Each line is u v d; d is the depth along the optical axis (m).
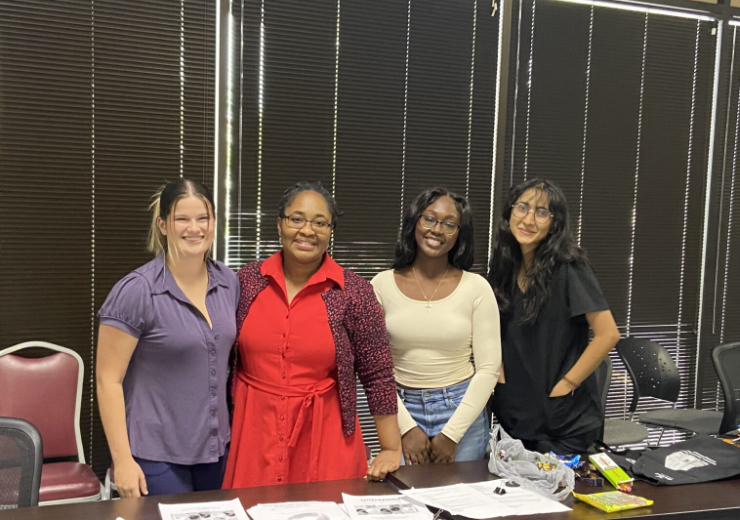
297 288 1.98
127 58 3.03
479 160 3.61
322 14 3.31
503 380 2.30
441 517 1.59
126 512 1.54
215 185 3.22
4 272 2.92
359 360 2.01
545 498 1.72
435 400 2.17
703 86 3.99
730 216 4.09
